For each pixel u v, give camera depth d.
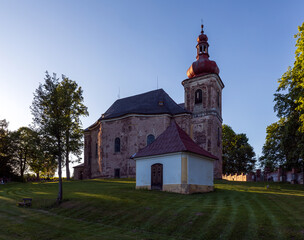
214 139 42.78
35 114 22.19
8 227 14.77
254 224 12.03
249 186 31.56
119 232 13.02
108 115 46.91
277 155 44.69
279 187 30.47
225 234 11.28
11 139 53.34
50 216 17.12
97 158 49.44
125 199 19.69
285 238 10.38
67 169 45.16
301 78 26.34
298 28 25.02
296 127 35.00
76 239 12.42
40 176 58.59
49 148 21.33
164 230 12.62
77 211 17.62
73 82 23.94
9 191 30.80
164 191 23.50
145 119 42.41
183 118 41.91
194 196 21.11
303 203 17.05
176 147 23.77
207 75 44.09
